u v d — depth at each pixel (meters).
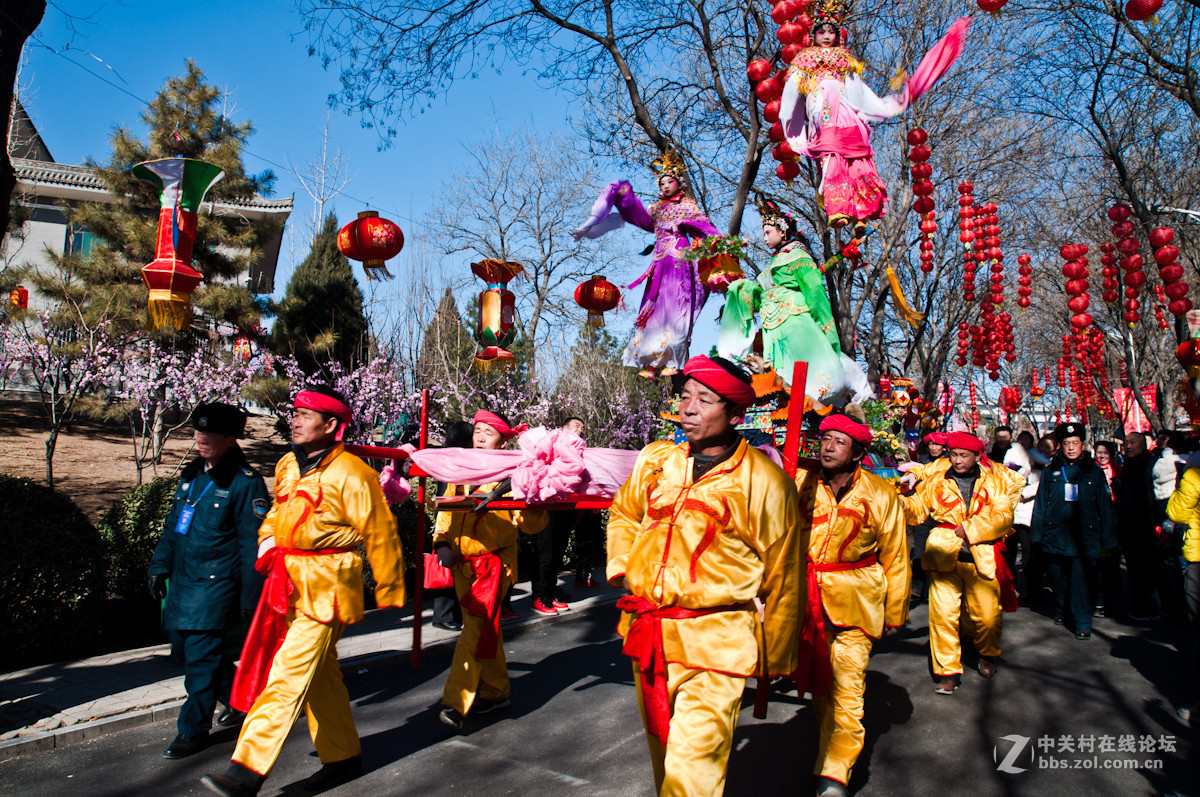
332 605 3.75
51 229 18.94
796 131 5.45
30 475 13.54
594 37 8.80
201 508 4.48
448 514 5.04
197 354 12.36
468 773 4.21
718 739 2.77
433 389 12.89
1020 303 10.73
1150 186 13.40
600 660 6.56
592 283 6.89
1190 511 5.23
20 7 4.63
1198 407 8.02
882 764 4.39
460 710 4.81
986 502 5.84
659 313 6.39
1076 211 15.52
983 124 14.38
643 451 3.30
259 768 3.47
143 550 6.88
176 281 5.02
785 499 2.99
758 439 5.05
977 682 5.99
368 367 12.95
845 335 12.34
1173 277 6.93
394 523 3.99
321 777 4.02
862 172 5.14
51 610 5.79
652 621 2.98
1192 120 12.55
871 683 5.94
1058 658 6.71
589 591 9.48
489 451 4.76
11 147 13.91
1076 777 4.23
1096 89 11.62
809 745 4.64
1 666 5.80
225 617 4.46
